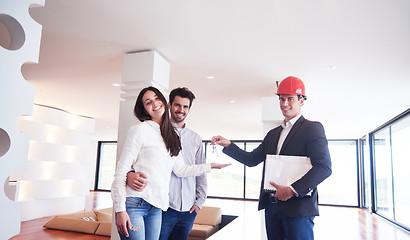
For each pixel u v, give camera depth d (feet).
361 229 21.88
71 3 8.84
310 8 8.72
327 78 14.90
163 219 6.60
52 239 13.55
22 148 3.38
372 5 8.45
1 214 3.16
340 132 32.99
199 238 16.76
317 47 11.39
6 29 3.51
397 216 23.56
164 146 5.31
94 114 26.35
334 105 20.42
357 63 12.80
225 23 9.75
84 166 25.81
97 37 11.04
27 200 21.15
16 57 3.35
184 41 11.17
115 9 9.10
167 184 5.34
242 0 8.41
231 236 15.21
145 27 10.18
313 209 5.44
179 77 15.52
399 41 10.61
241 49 11.81
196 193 7.26
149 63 11.73
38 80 16.71
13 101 3.29
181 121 7.12
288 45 11.30
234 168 44.91
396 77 14.37
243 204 37.32
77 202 25.41
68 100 21.39
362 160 36.73
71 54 12.76
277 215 5.74
